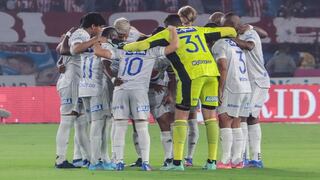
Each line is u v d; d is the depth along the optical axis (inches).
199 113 2536.9
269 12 3422.7
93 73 1179.3
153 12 3376.0
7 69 3284.9
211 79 1147.9
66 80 1227.2
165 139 1199.6
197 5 3373.5
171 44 1107.9
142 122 1160.2
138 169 1186.6
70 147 1706.4
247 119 1266.0
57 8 3351.4
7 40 3304.6
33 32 3329.2
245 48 1231.5
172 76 1195.9
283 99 2554.1
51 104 2605.8
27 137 2000.5
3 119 2596.0
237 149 1220.5
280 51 3366.1
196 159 1413.6
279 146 1727.4
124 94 1152.8
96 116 1183.6
